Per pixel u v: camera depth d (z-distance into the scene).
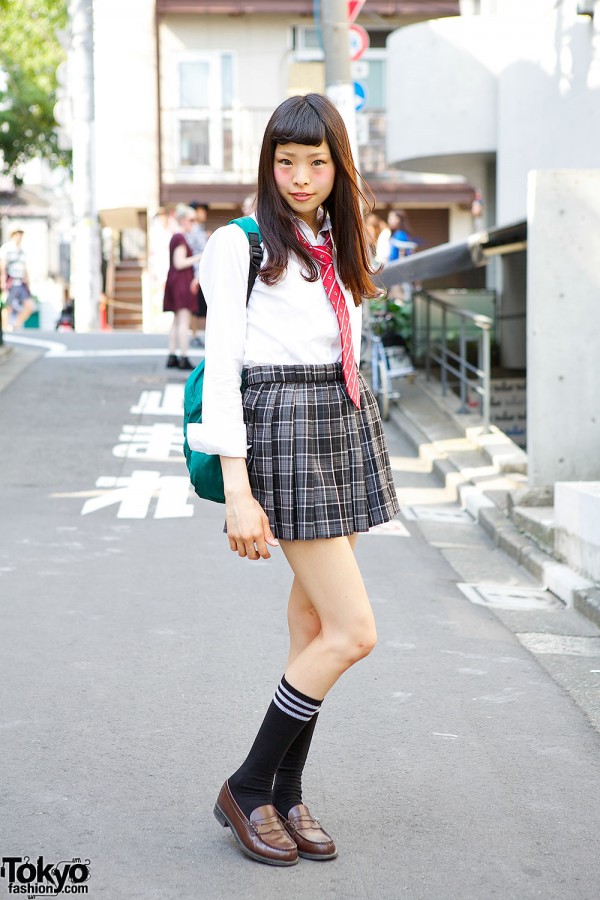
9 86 28.36
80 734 3.77
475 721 4.03
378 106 23.67
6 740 3.70
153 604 5.33
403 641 4.93
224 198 23.20
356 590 2.86
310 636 3.13
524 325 13.10
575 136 10.04
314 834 2.99
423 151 13.20
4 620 5.02
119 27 23.08
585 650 4.92
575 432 7.04
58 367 13.20
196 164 23.53
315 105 2.80
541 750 3.79
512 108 11.69
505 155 11.91
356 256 2.88
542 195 6.86
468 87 12.88
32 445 9.25
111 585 5.63
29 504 7.44
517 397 12.80
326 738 3.83
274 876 2.87
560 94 10.36
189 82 23.34
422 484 8.62
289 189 2.80
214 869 2.90
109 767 3.51
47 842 3.01
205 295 2.84
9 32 28.67
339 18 10.59
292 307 2.80
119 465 8.68
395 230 15.64
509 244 10.13
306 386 2.82
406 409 11.08
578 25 9.86
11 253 21.59
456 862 2.98
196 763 3.56
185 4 22.70
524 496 7.00
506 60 11.90
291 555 2.87
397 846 3.06
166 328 23.28
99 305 23.36
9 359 13.70
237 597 5.48
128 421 10.28
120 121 23.23
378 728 3.94
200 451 2.81
